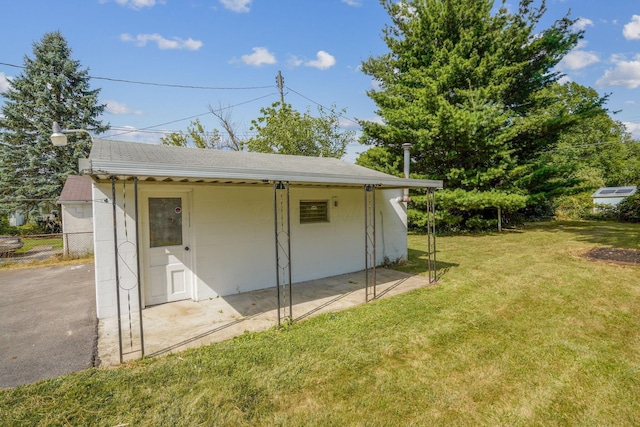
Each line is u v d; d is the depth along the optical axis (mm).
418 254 10219
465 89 14750
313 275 7277
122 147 6055
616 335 4172
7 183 18906
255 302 5648
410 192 15641
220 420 2641
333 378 3236
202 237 5781
